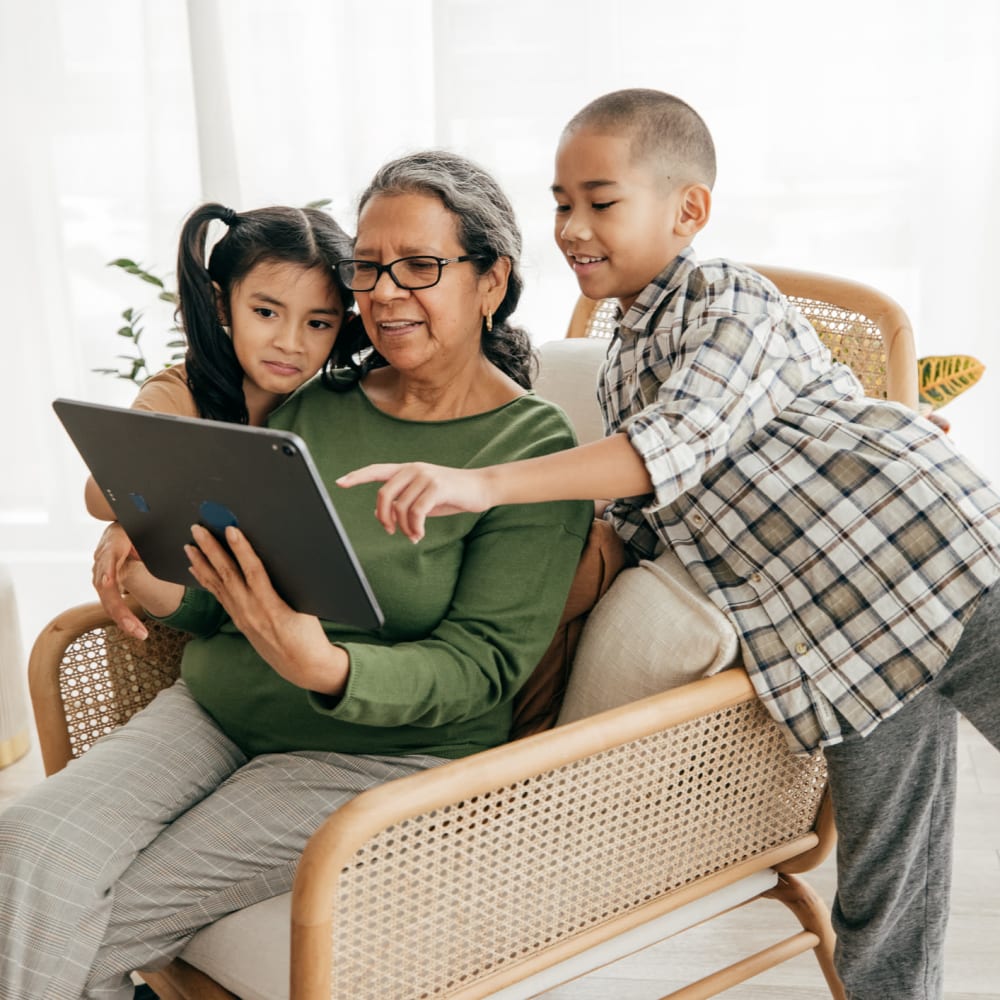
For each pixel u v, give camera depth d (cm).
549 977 133
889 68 248
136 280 301
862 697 132
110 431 115
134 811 135
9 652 247
